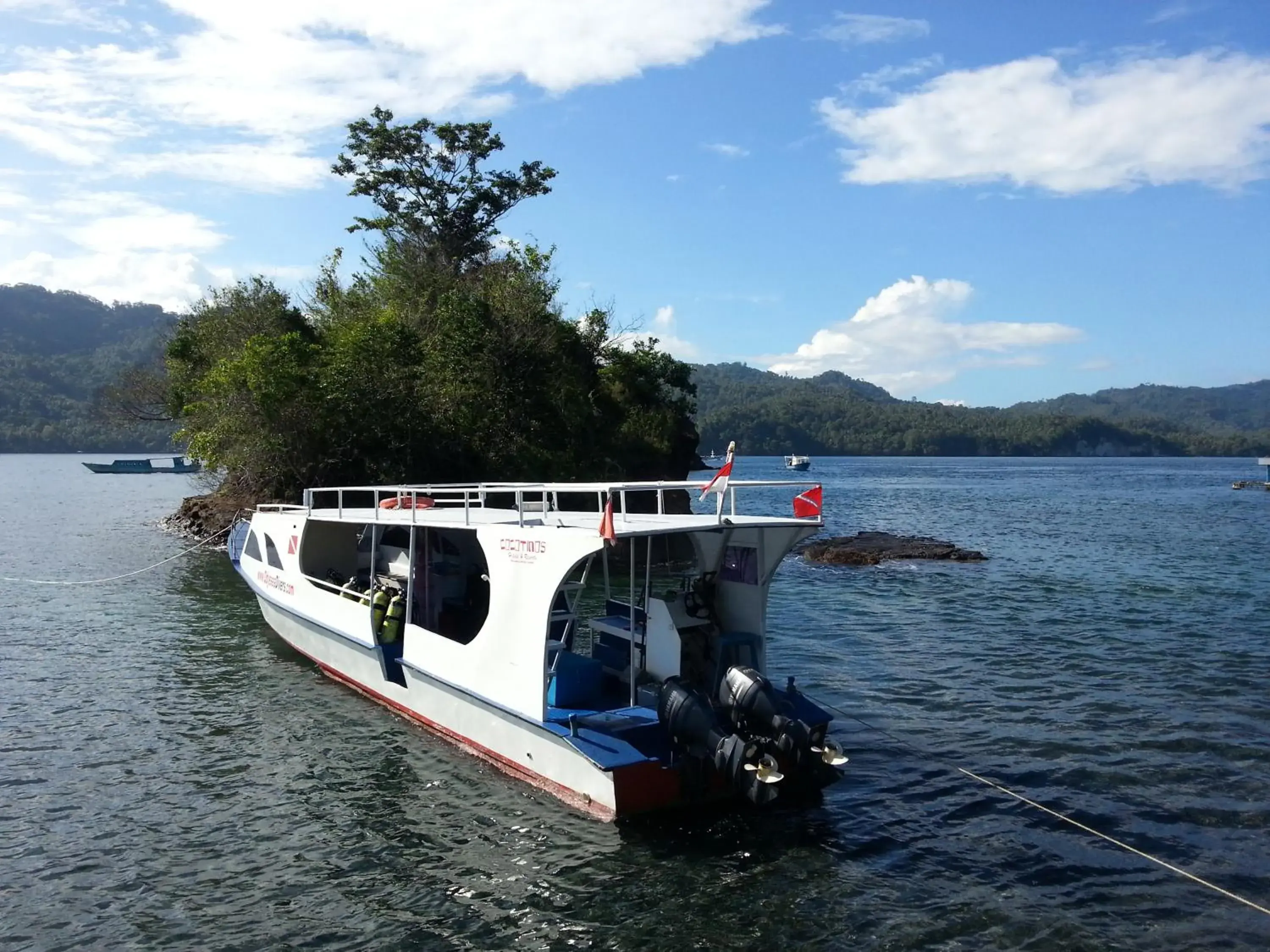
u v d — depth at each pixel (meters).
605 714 10.88
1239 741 13.59
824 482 113.19
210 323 41.91
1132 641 20.22
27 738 13.73
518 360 41.59
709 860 9.87
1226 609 24.12
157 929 8.62
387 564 16.70
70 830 10.67
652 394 54.28
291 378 34.50
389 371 37.53
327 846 10.24
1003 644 20.05
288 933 8.55
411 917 8.81
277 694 15.98
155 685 16.56
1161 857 10.08
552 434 42.16
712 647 11.80
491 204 51.94
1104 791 11.82
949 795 11.69
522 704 11.42
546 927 8.62
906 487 99.44
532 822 10.74
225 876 9.62
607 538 10.15
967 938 8.46
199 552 34.25
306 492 17.75
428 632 13.48
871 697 15.90
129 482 93.44
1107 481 116.75
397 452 36.88
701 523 11.05
